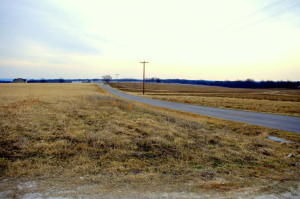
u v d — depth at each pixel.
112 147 6.93
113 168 5.21
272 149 8.09
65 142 6.87
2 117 9.69
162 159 6.22
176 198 3.68
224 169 5.66
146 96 48.59
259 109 24.48
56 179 4.39
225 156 6.88
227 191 4.12
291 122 15.53
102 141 7.25
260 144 8.69
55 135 7.56
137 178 4.65
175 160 6.20
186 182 4.54
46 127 8.51
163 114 15.68
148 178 4.68
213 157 6.67
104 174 4.83
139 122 11.07
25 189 3.83
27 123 8.95
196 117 17.91
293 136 10.91
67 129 8.49
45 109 12.70
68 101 17.75
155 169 5.38
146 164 5.71
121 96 47.28
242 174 5.30
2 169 4.77
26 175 4.52
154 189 4.07
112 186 4.14
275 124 14.61
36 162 5.29
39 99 18.27
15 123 8.70
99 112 13.05
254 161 6.58
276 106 27.23
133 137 8.21
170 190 4.05
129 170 5.21
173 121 12.94
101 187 4.06
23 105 13.82
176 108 25.05
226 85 182.00
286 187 4.47
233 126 13.77
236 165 6.10
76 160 5.60
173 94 60.72
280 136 10.94
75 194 3.69
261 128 13.05
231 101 34.59
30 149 6.11
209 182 4.61
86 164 5.38
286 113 21.06
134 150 6.86
